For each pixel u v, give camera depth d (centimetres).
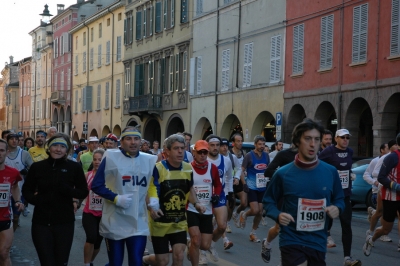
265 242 876
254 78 3072
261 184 1187
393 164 938
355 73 2384
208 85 3528
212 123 3462
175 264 716
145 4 4428
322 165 559
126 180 670
